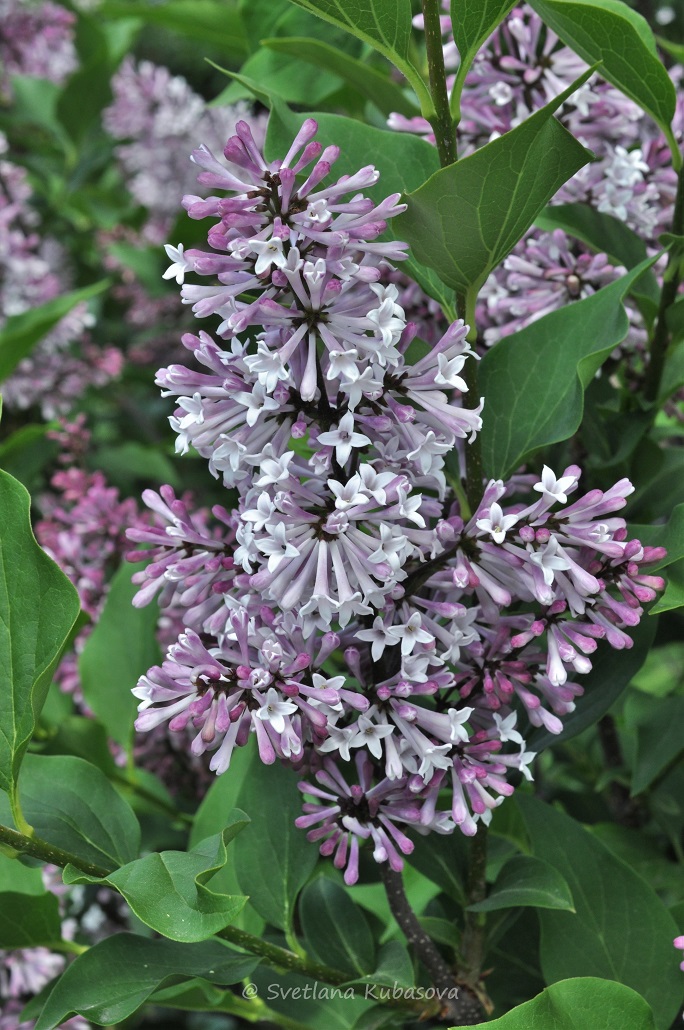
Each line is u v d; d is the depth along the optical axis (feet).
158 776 1.74
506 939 1.41
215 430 1.11
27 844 1.16
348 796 1.16
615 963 1.26
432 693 1.12
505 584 1.14
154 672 1.10
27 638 1.13
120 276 3.40
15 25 3.05
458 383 1.10
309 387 1.07
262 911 1.26
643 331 1.43
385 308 1.07
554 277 1.38
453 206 1.13
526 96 1.42
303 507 1.10
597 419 1.42
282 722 1.09
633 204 1.40
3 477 1.12
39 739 1.65
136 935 1.21
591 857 1.27
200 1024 2.35
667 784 1.54
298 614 1.11
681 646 1.69
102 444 2.90
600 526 1.11
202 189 3.06
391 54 1.16
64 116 2.90
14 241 2.46
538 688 1.18
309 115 1.23
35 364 2.52
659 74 1.28
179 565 1.17
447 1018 1.27
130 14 2.13
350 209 1.08
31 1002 1.24
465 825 1.13
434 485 1.14
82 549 1.79
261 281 1.09
